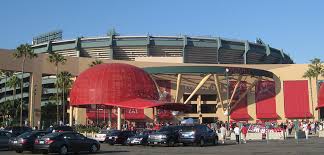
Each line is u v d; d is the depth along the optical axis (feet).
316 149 92.68
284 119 306.35
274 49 436.35
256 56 410.93
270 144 118.83
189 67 269.23
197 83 309.01
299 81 311.06
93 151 90.33
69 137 85.87
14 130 123.24
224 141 135.23
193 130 112.78
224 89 308.40
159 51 384.27
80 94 184.34
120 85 181.68
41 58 283.79
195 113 312.71
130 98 181.78
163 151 92.07
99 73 184.75
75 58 301.63
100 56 386.73
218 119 307.58
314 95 307.37
